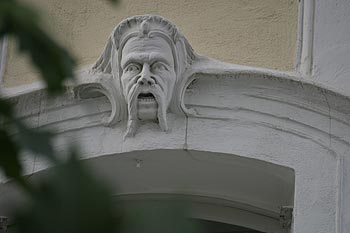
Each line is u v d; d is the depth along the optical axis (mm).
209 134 5422
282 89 5461
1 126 2035
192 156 5449
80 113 5523
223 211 5980
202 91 5496
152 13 6008
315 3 5844
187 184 5840
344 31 5727
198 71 5418
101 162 5520
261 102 5465
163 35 5336
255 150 5379
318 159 5320
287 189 5574
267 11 5941
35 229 1910
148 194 5961
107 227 1915
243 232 6098
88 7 6047
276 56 5773
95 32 5965
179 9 6008
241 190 5809
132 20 5348
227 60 5793
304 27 5797
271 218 5922
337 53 5648
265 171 5461
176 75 5383
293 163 5328
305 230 5148
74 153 1947
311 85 5418
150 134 5426
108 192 1936
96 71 5484
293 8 5914
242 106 5465
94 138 5469
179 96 5402
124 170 5680
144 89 5289
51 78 2021
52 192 1920
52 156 2006
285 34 5836
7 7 1975
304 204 5215
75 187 1923
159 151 5418
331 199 5215
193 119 5449
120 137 5449
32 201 1925
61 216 1913
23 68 5836
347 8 5801
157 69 5297
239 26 5914
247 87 5484
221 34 5895
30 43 1995
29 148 2016
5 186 5242
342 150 5340
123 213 1954
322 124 5402
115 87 5441
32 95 5520
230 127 5430
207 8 5996
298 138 5383
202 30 5918
